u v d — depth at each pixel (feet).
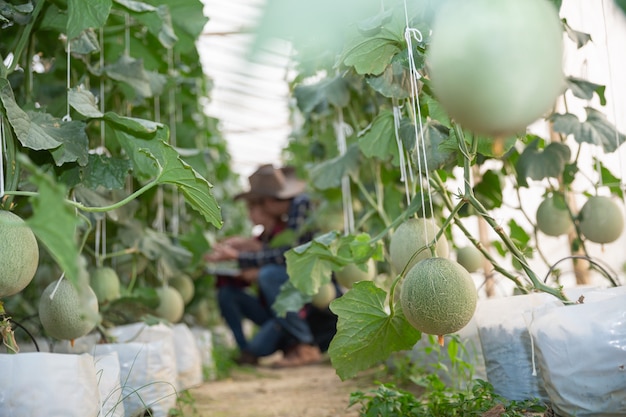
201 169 9.46
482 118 2.48
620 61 7.91
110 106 8.75
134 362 6.62
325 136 11.14
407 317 4.42
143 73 7.64
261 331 14.38
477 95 2.44
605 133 6.59
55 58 7.71
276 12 1.00
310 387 9.89
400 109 6.43
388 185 9.41
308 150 13.25
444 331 4.29
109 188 5.83
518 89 2.42
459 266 4.38
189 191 4.94
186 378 9.43
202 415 7.76
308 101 8.25
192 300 13.24
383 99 7.49
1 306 4.86
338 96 8.04
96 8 5.26
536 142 6.95
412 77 4.81
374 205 8.33
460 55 2.45
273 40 1.02
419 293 4.25
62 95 7.22
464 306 4.23
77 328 4.99
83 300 2.77
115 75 7.41
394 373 9.73
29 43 6.49
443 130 5.83
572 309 4.49
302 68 8.48
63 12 6.21
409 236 5.25
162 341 6.97
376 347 5.60
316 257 6.56
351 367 5.67
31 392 4.27
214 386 10.69
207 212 5.20
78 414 4.40
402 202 8.80
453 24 2.53
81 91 5.74
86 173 5.86
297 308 8.95
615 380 4.26
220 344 15.02
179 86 10.91
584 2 7.62
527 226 11.50
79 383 4.47
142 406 6.51
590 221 6.44
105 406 5.22
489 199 7.91
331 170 8.28
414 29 4.71
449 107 2.58
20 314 9.16
